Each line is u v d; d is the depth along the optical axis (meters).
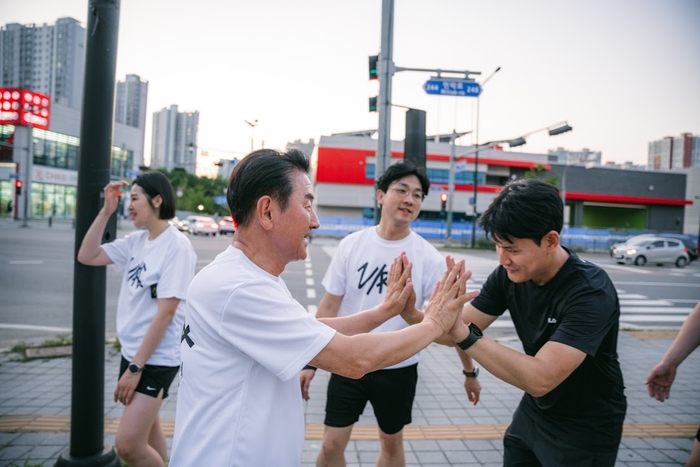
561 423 1.73
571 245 32.72
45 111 39.28
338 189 40.03
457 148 41.53
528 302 1.81
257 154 1.32
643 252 21.64
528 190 1.59
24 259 13.77
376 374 2.41
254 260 1.33
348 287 2.66
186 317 1.33
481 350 1.48
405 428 3.70
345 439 2.48
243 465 1.19
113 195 2.55
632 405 4.31
